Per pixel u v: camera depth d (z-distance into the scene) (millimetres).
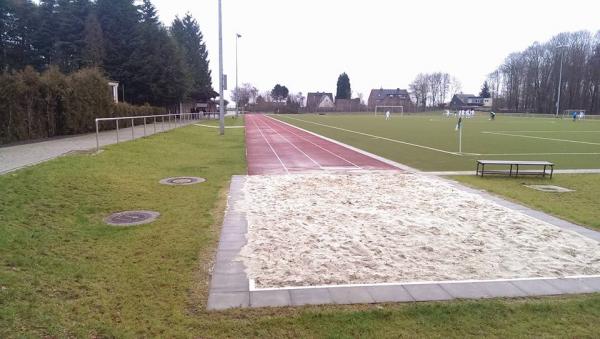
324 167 16641
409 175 14359
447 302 4961
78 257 6137
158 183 12289
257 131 39812
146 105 43906
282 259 6320
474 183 13078
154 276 5605
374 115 106000
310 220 8477
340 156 20484
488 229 8000
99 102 28625
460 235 7609
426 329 4363
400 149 23906
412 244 7086
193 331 4285
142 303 4848
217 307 4789
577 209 9773
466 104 146375
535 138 32375
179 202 9922
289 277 5660
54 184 9672
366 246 6953
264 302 4918
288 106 130500
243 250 6691
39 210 7902
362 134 36469
